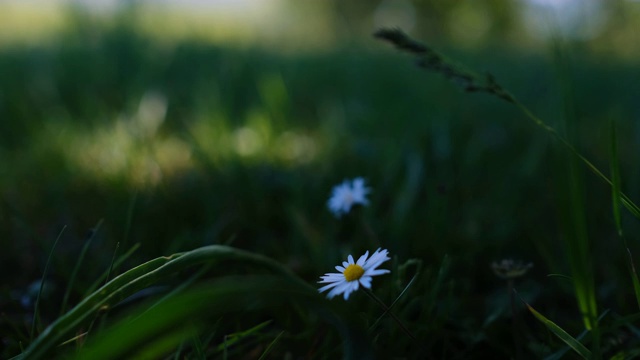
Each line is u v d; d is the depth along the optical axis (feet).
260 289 0.95
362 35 10.23
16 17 6.92
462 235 1.63
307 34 8.94
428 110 2.92
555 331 1.08
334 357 1.19
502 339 1.28
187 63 4.22
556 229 1.67
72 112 3.01
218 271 1.40
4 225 1.74
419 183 1.84
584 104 3.45
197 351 1.09
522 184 1.92
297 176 1.93
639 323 1.29
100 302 0.97
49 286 1.41
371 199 1.81
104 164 2.11
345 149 2.32
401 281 1.26
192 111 2.90
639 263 1.49
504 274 1.19
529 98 3.33
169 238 1.64
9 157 2.34
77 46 3.97
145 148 2.24
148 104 2.90
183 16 6.07
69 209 1.83
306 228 1.58
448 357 1.26
